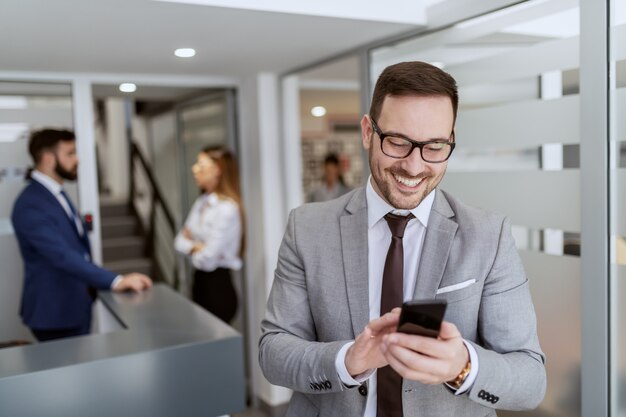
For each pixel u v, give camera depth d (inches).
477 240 48.2
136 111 285.3
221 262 153.3
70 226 113.7
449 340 38.7
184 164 191.5
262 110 151.2
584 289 76.4
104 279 104.2
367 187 52.1
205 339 75.0
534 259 85.1
